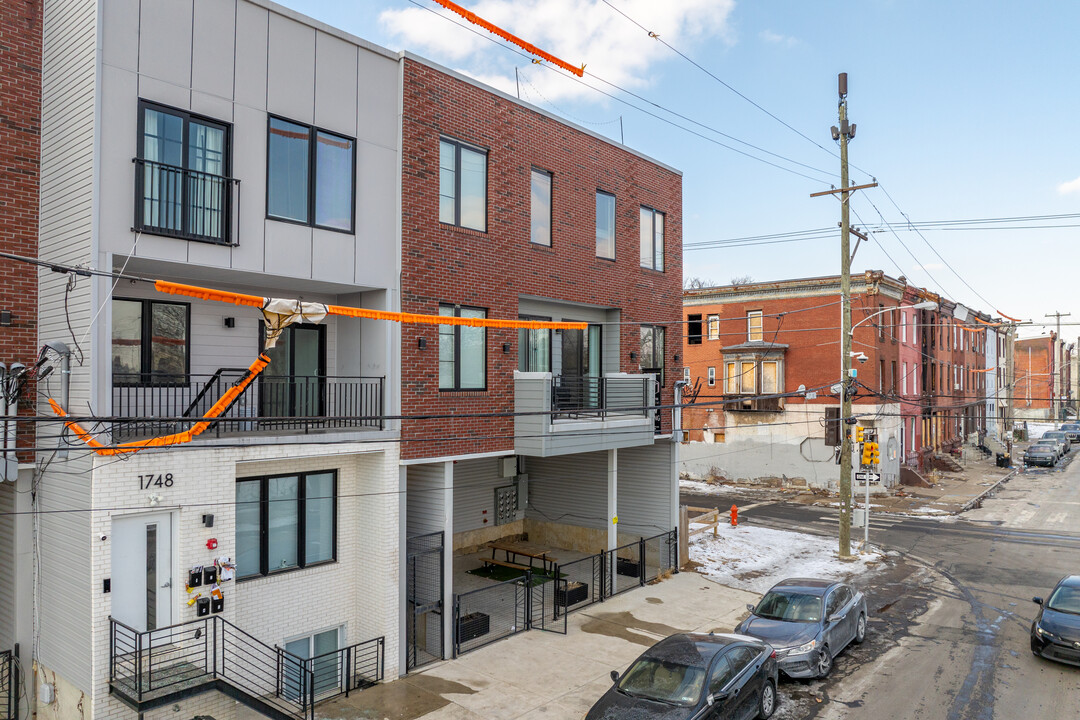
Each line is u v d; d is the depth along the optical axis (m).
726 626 16.30
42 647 11.31
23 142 11.46
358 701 12.39
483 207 16.33
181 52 11.35
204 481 11.25
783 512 32.28
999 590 19.75
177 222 11.27
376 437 13.57
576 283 18.89
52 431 11.08
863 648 15.01
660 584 19.91
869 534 27.48
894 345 40.62
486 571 20.19
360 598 14.05
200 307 12.84
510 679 13.34
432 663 14.23
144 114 10.93
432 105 14.98
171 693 9.90
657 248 22.31
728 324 41.31
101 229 10.44
